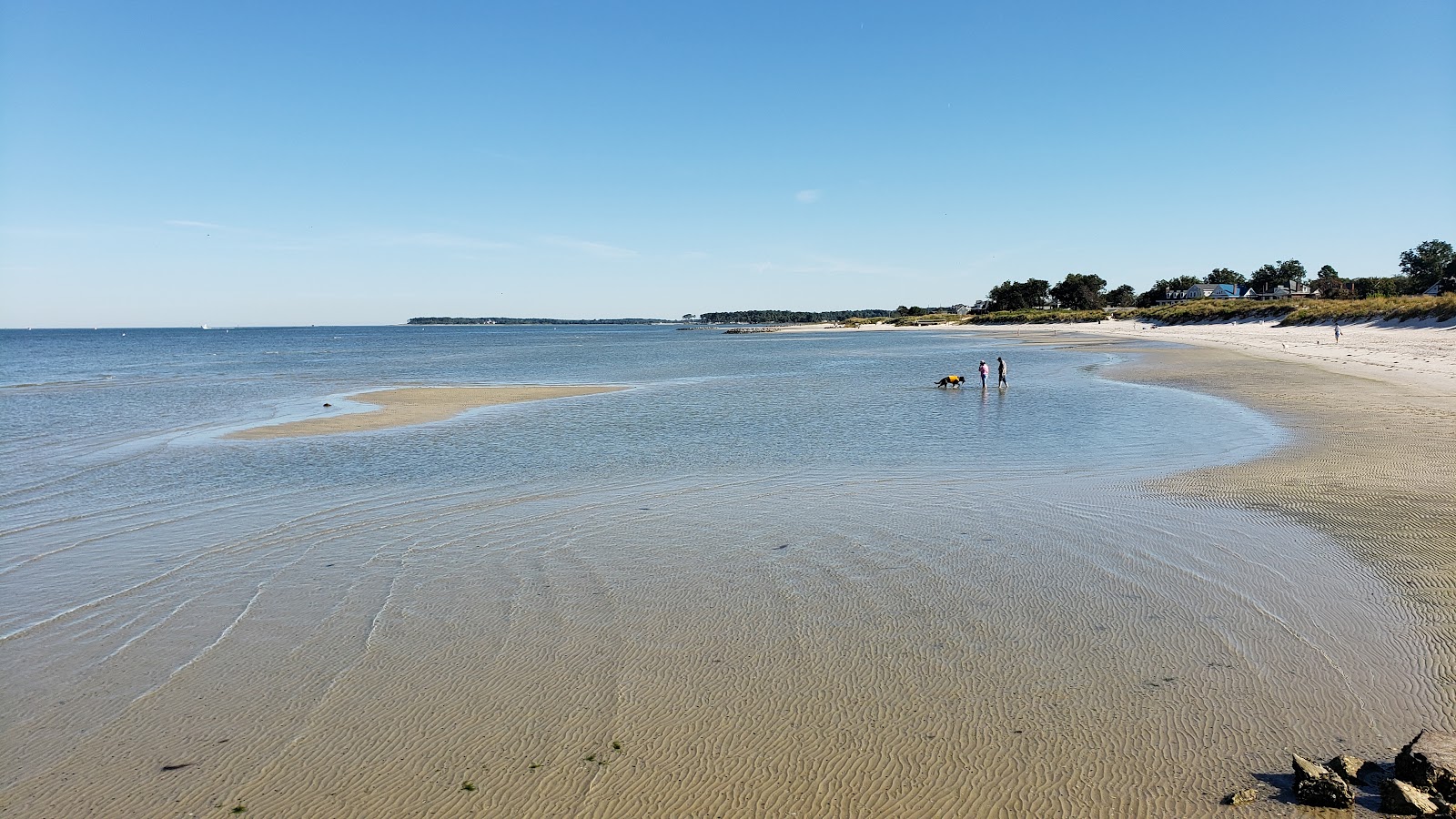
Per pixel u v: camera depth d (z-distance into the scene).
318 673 8.34
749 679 8.01
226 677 8.30
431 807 6.04
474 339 175.00
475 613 9.95
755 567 11.52
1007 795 6.02
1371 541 11.63
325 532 13.99
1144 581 10.39
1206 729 6.80
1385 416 23.42
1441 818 5.37
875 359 70.88
